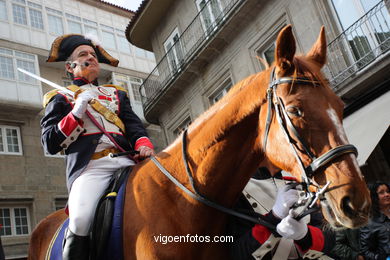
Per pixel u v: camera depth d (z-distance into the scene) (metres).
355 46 9.89
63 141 2.56
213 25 14.30
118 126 2.90
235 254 2.31
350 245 3.85
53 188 18.67
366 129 7.82
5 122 18.66
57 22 21.94
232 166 2.22
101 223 2.39
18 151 18.61
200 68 14.76
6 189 17.45
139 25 17.72
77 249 2.39
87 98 2.59
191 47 15.31
